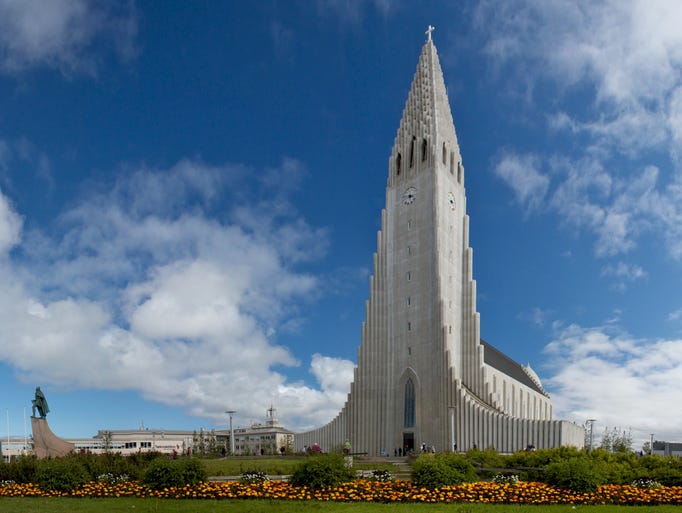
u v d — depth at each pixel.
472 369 86.38
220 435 185.88
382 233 94.88
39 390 64.06
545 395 132.88
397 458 66.56
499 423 73.38
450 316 85.88
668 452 121.88
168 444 180.75
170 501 28.16
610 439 99.00
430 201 89.88
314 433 94.50
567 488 29.53
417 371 84.81
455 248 91.44
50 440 63.28
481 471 38.78
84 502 28.02
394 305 90.62
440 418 79.62
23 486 31.56
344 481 30.48
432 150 91.75
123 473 34.06
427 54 100.69
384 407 87.31
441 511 24.89
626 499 28.72
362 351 90.31
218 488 29.75
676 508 26.84
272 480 32.75
